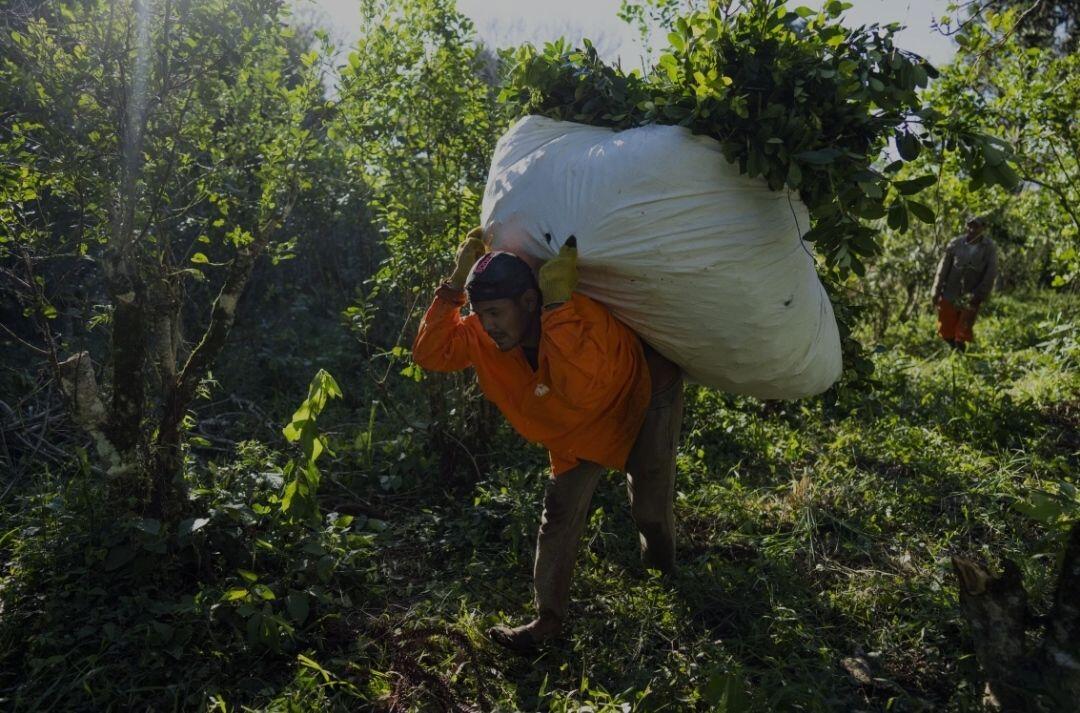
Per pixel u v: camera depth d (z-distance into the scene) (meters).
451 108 4.78
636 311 3.03
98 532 3.58
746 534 4.39
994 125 6.55
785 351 3.15
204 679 3.09
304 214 7.83
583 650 3.36
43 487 4.37
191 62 3.45
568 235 2.93
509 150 3.28
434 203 4.71
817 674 3.21
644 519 3.62
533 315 3.02
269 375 6.72
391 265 5.09
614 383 3.07
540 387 3.05
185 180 4.05
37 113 3.36
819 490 4.85
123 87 3.27
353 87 3.88
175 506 3.66
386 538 4.29
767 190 2.97
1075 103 6.59
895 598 3.72
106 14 3.31
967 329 8.70
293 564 3.65
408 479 4.94
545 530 3.31
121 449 3.54
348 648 3.39
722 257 2.89
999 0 5.03
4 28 3.39
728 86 2.82
